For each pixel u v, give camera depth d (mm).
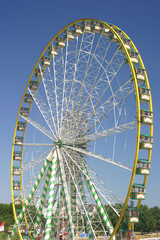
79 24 48406
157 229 116750
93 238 42656
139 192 35219
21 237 49125
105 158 39094
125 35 43469
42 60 54688
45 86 48250
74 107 47000
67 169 46781
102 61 43000
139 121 35031
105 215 41375
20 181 56094
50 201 42625
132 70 37125
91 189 42781
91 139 43031
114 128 38469
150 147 36000
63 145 46094
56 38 53281
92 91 44625
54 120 47031
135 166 33938
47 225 41625
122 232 36438
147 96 37656
